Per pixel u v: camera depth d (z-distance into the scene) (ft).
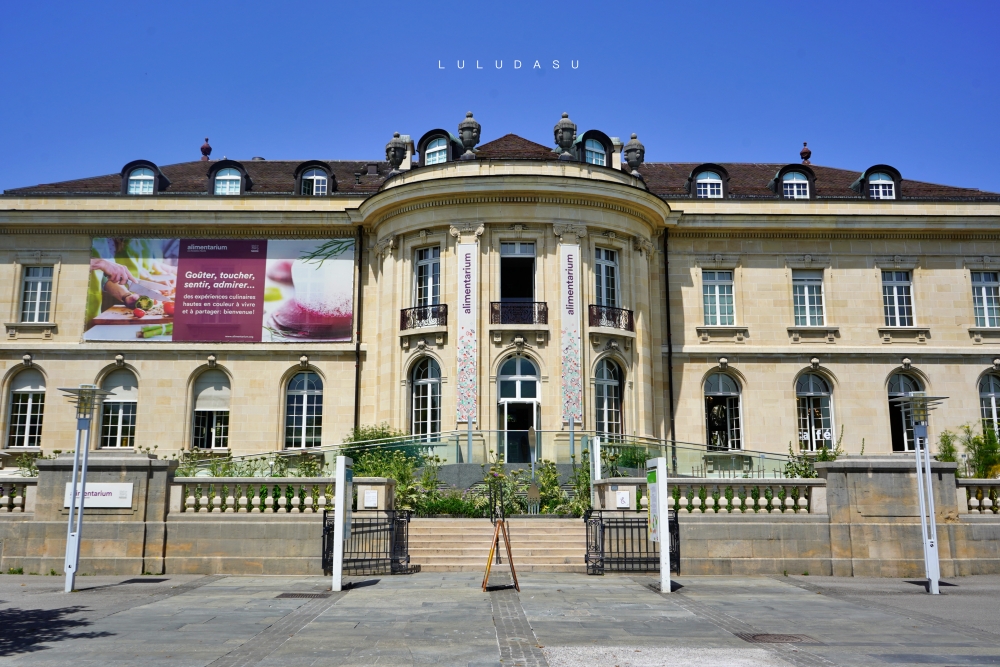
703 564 55.21
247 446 99.14
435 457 80.48
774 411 102.01
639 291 98.94
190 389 100.42
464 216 93.81
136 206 103.55
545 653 31.94
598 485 60.90
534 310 91.91
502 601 43.27
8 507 56.34
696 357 102.83
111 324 101.19
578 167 95.66
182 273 102.12
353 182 114.21
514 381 92.22
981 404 104.68
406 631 35.83
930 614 40.88
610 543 55.77
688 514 56.08
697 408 101.91
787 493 57.11
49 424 99.14
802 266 105.50
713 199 106.42
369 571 53.93
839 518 56.08
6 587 48.75
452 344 91.71
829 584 51.16
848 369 103.14
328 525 53.83
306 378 101.91
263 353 100.94
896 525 55.98
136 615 39.60
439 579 51.65
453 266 93.66
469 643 33.60
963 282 105.91
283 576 53.31
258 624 37.42
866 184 109.81
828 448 101.45
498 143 106.11
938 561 52.37
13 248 102.99
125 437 99.91
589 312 93.56
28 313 102.47
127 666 30.12
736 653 32.09
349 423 99.55
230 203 103.91
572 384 90.22
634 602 43.19
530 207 93.71
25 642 34.01
